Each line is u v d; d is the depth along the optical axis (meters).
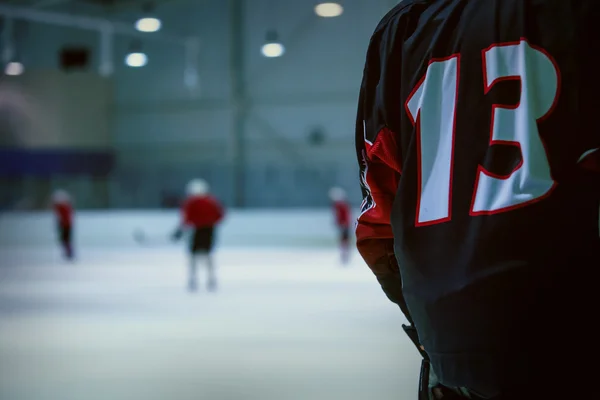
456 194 0.85
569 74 0.81
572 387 0.78
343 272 13.65
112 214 20.02
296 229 18.64
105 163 23.62
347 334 7.14
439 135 0.89
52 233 20.73
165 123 24.78
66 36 24.98
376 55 1.02
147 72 24.80
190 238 11.32
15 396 4.84
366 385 4.93
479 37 0.87
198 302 9.92
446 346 0.83
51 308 9.55
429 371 0.98
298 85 23.61
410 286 0.87
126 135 25.12
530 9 0.85
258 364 5.74
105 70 20.97
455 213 0.84
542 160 0.80
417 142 0.90
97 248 20.12
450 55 0.89
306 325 7.77
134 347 6.67
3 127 25.33
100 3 24.30
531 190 0.79
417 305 0.86
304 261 15.80
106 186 23.52
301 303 9.62
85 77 25.06
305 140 23.58
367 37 22.84
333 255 17.08
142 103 24.94
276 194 21.50
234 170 21.94
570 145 0.80
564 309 0.77
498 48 0.85
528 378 0.79
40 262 16.88
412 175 0.89
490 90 0.85
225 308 9.27
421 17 0.97
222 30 24.09
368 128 1.01
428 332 0.86
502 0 0.87
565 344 0.77
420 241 0.86
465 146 0.85
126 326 7.96
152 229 19.67
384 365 5.61
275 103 23.84
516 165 0.81
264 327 7.69
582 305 0.77
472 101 0.86
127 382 5.20
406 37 0.97
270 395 4.71
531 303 0.77
